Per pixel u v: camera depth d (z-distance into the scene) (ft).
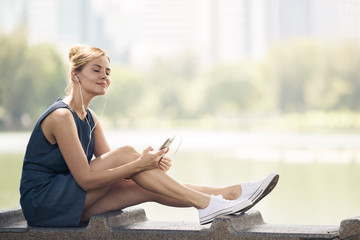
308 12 458.50
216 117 317.42
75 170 9.95
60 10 466.70
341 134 170.30
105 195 10.53
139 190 10.50
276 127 257.14
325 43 289.94
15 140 124.77
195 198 10.01
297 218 19.38
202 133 196.03
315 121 277.44
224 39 468.75
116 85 312.29
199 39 474.08
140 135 163.22
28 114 215.31
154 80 340.80
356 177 37.22
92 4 476.95
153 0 481.87
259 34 464.24
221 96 315.58
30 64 217.77
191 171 43.24
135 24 481.05
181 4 476.54
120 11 480.64
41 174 10.21
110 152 10.31
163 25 480.23
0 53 214.90
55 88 219.20
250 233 9.40
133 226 10.18
